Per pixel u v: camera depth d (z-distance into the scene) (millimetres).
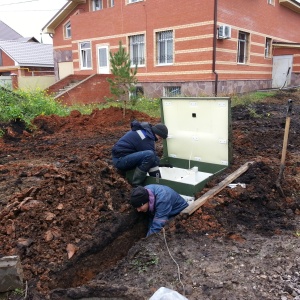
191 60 14664
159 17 15391
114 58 9953
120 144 4652
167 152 5348
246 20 15898
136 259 3076
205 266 2877
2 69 30281
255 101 13281
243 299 2451
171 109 5000
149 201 3717
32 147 6914
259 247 3146
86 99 15531
